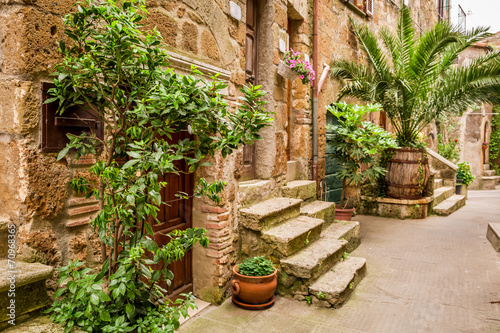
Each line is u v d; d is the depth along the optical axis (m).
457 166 11.39
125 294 2.02
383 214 7.93
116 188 1.86
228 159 3.76
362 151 5.92
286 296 3.77
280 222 4.33
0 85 2.06
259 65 4.73
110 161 2.04
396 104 7.36
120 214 1.91
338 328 3.18
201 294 3.71
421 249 5.59
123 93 2.11
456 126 15.59
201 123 2.11
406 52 7.81
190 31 3.26
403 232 6.62
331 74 6.64
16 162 2.03
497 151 17.03
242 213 3.96
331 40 6.63
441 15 13.27
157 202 1.83
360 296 3.86
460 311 3.53
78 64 1.92
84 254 2.33
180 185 3.59
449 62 7.60
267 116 2.24
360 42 7.46
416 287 4.11
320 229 4.62
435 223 7.39
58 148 2.16
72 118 2.20
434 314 3.46
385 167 8.00
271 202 4.49
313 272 3.73
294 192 5.10
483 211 9.00
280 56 4.95
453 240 6.13
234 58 3.91
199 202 3.68
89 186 2.33
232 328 3.14
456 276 4.46
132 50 1.94
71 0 2.20
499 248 5.46
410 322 3.30
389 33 8.23
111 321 1.94
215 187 2.25
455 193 11.70
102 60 1.96
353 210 6.11
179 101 1.89
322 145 6.42
